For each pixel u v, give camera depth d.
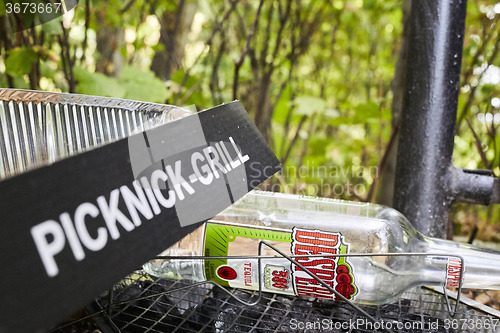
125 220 0.34
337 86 2.01
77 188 0.31
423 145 0.82
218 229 0.61
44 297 0.27
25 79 1.27
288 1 1.56
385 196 1.07
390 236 0.62
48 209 0.29
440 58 0.79
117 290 0.63
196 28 1.96
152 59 1.75
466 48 1.49
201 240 0.62
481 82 1.44
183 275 0.67
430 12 0.79
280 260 0.59
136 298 0.55
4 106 0.52
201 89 1.73
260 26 1.84
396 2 1.62
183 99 1.37
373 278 0.60
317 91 2.05
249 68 1.74
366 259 0.60
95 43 1.73
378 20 1.90
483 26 1.45
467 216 1.60
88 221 0.31
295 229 0.59
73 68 1.12
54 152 0.56
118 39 1.86
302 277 0.59
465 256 0.60
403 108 0.85
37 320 0.26
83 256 0.30
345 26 2.00
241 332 0.54
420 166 0.83
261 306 0.60
